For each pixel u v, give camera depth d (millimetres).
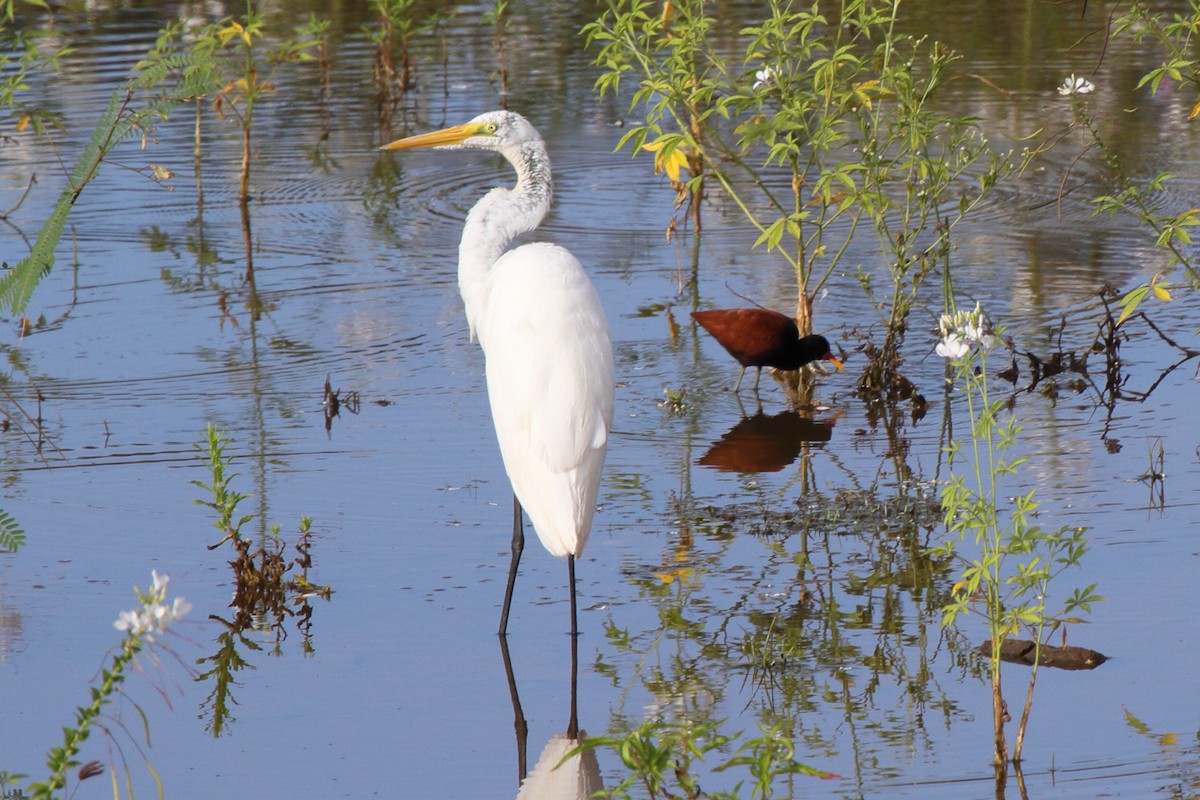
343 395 12992
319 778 7219
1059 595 8969
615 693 8016
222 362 13891
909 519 10242
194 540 10148
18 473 11297
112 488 11023
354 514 10562
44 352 14195
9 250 17250
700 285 15984
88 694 8102
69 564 9766
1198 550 9516
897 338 14000
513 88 24578
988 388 13094
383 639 8750
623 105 23531
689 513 10477
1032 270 16125
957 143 13508
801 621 8797
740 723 7629
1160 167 19578
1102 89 23328
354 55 27000
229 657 8570
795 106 12805
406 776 7230
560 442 8359
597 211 18891
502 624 8797
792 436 12078
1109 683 7898
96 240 17891
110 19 28266
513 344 8609
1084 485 10727
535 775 7219
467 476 11234
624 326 14805
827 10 27234
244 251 17438
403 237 17875
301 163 21109
